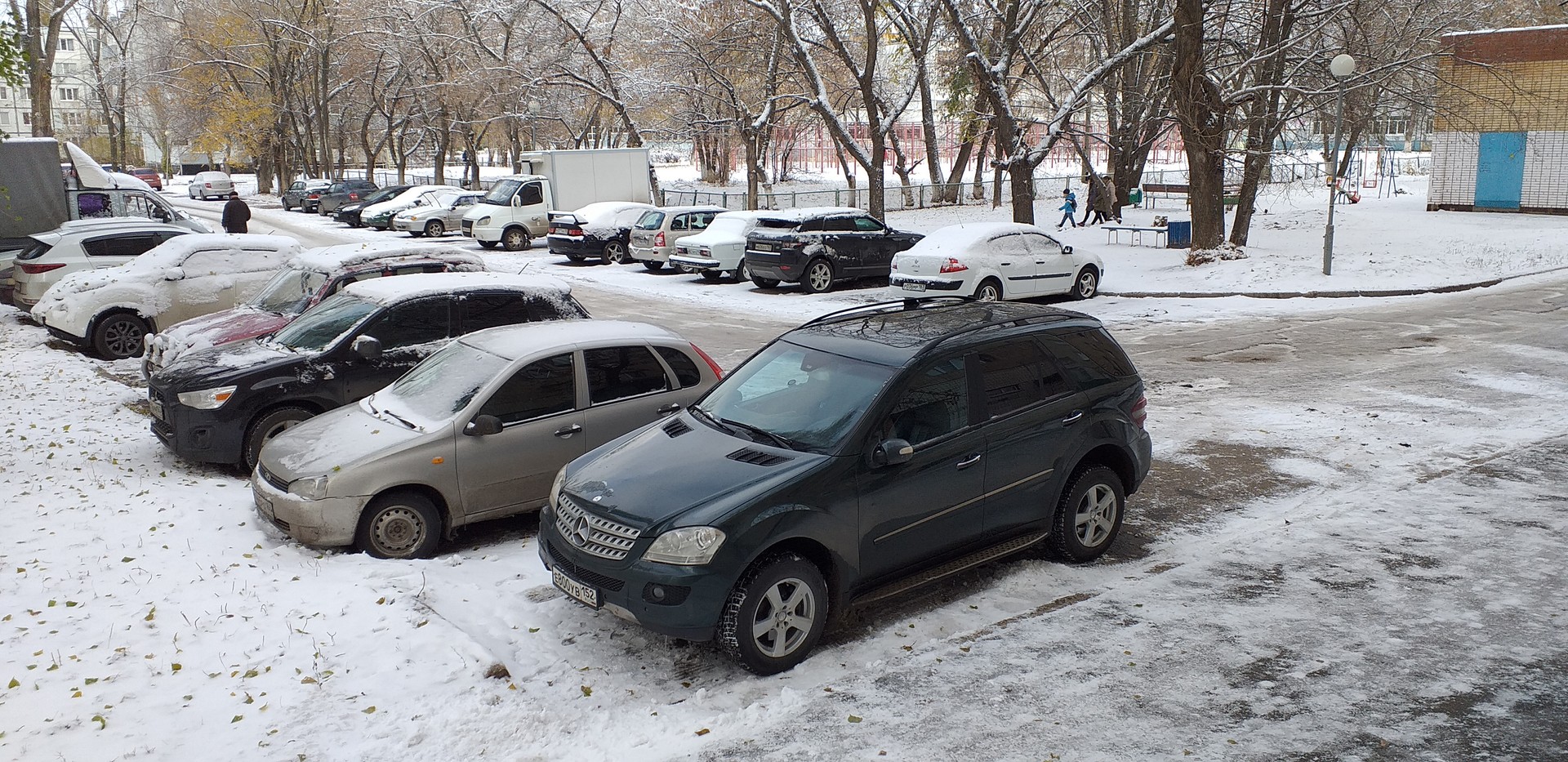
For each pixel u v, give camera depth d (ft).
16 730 15.39
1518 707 15.31
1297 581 20.66
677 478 18.28
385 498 23.36
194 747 15.01
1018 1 85.97
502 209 103.96
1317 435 31.99
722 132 143.23
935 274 59.93
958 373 20.29
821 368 20.58
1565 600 19.20
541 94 152.46
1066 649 17.89
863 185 195.62
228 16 179.01
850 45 130.82
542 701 16.48
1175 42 72.49
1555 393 36.52
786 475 17.83
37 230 64.95
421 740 15.25
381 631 18.69
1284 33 77.87
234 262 50.44
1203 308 61.00
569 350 25.75
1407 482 27.04
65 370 44.73
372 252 39.75
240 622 19.12
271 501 23.38
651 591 16.94
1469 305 57.93
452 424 23.95
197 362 30.63
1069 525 21.77
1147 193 150.00
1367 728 14.88
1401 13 86.63
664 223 82.64
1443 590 19.89
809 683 17.17
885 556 18.90
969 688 16.61
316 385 30.19
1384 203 126.93
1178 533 23.95
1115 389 22.84
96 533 24.27
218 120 196.44
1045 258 63.10
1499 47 104.88
